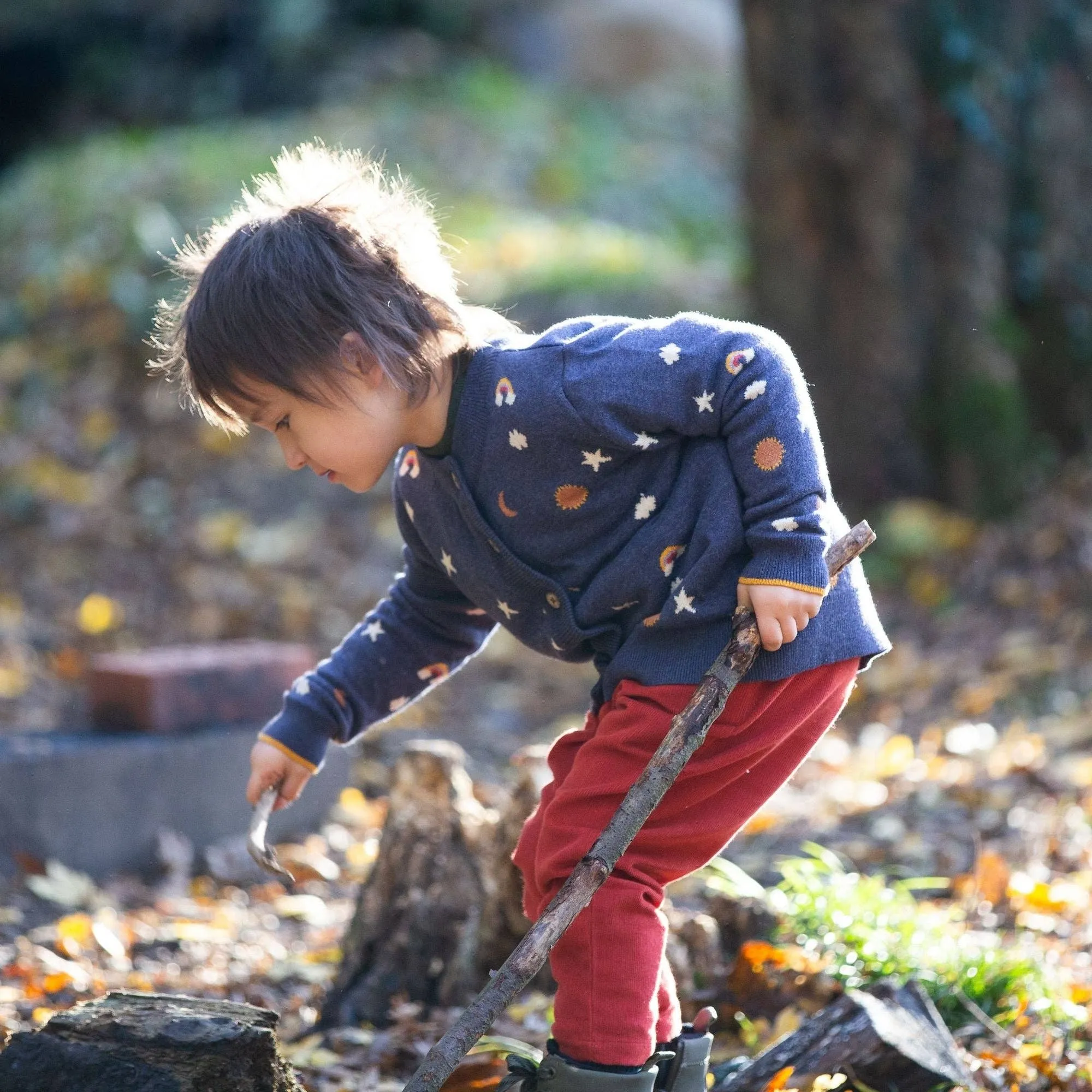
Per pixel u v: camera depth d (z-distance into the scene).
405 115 20.45
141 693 7.03
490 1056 4.07
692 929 4.54
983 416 10.86
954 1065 3.74
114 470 12.46
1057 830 6.21
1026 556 10.17
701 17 25.25
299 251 3.26
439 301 3.36
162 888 6.48
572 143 20.53
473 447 3.37
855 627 3.44
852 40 10.70
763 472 3.26
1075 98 11.27
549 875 3.31
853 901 4.78
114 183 16.34
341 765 7.46
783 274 11.16
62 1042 3.00
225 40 24.56
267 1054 3.05
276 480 12.38
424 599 3.86
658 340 3.37
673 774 3.10
